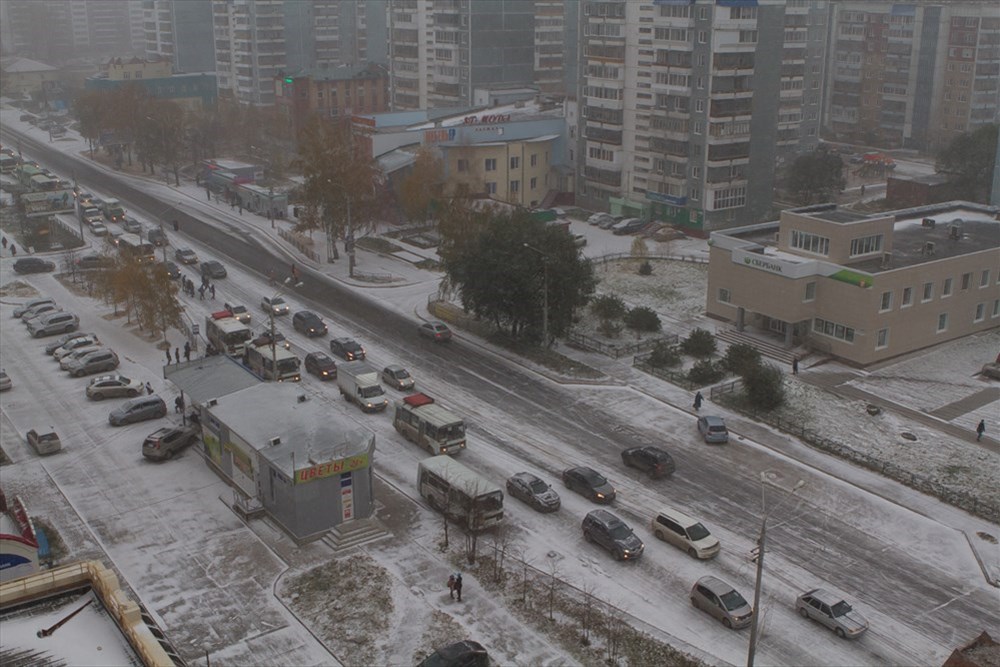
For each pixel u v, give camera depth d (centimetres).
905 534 5991
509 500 6350
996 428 7412
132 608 3262
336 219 11469
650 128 13275
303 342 9231
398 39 18800
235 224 13725
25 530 4934
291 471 5681
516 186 14425
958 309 9150
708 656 4831
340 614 5150
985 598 5372
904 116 19400
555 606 5225
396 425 7262
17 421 7538
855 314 8494
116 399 7969
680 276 11275
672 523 5806
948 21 18300
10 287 10944
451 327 9619
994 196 12625
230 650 4856
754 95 12725
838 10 19962
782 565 5641
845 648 4925
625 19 13325
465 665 4609
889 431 7344
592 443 7138
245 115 19275
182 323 9394
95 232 13238
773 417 7538
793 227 9088
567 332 9288
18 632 3294
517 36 17712
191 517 6119
